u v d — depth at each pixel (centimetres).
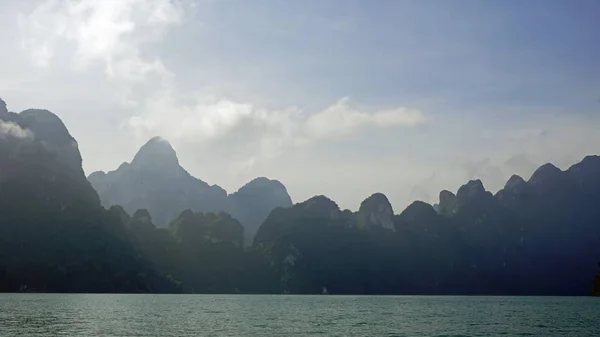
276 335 6372
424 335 6650
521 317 10350
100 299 16388
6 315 8306
